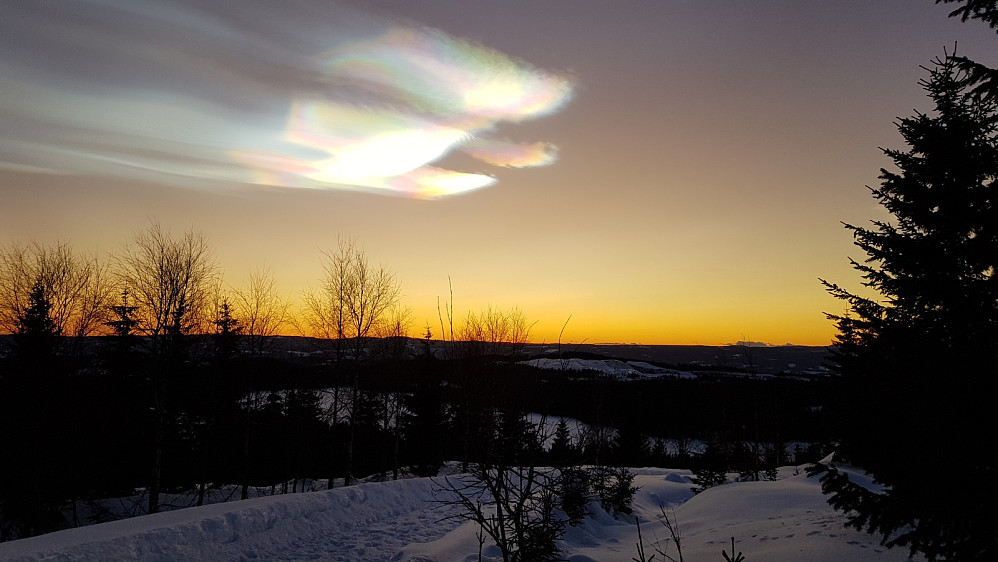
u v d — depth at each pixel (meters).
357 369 26.23
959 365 5.51
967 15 4.73
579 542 10.81
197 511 11.27
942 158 6.32
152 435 24.27
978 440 5.49
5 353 21.44
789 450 45.28
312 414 27.98
